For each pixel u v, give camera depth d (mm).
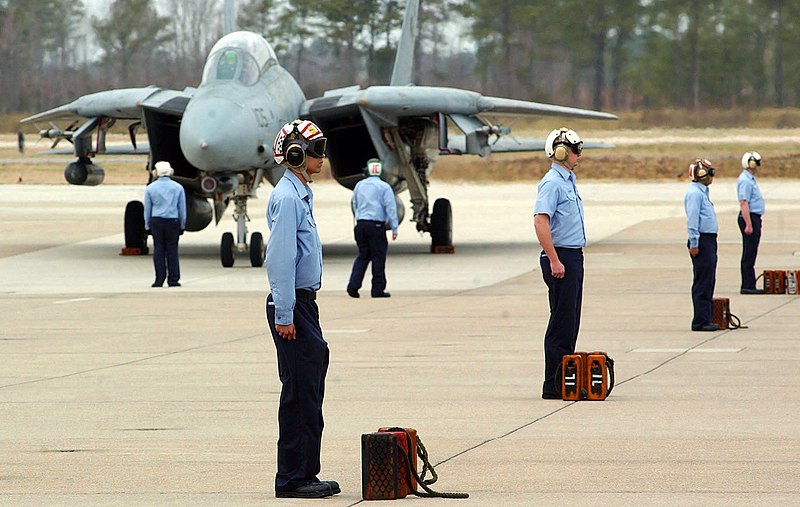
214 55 63219
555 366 27656
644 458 21328
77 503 18875
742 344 36094
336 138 71625
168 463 21641
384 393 28406
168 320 43438
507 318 43156
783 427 23891
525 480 19859
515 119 76062
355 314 44562
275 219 18906
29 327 41781
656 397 27500
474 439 23219
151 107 66188
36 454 22469
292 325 18938
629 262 66375
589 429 24016
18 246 81562
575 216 27766
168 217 54812
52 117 76625
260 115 60438
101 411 26641
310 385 19203
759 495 18562
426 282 56812
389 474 18828
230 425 24984
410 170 72625
